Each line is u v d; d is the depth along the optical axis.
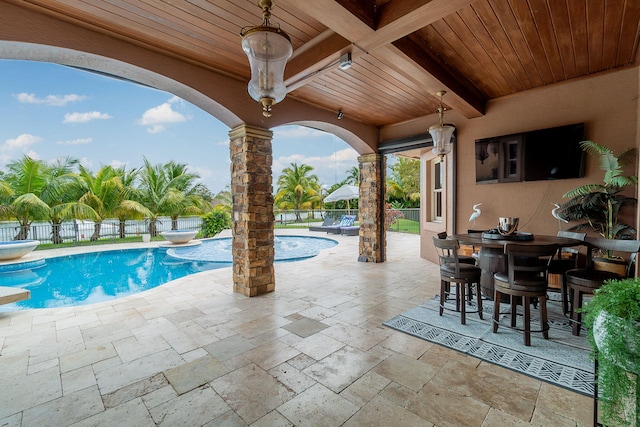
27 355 2.35
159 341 2.59
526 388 1.86
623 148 3.44
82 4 2.33
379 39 2.52
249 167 3.82
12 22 2.26
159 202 11.80
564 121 3.82
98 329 2.85
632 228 3.18
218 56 3.21
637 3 2.32
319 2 2.04
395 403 1.74
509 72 3.57
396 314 3.18
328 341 2.55
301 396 1.82
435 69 3.22
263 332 2.75
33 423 1.60
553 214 3.57
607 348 1.12
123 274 6.62
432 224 6.23
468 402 1.74
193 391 1.88
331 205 20.98
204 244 9.86
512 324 2.75
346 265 5.82
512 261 2.46
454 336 2.61
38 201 8.56
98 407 1.73
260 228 3.94
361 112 5.09
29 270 6.55
